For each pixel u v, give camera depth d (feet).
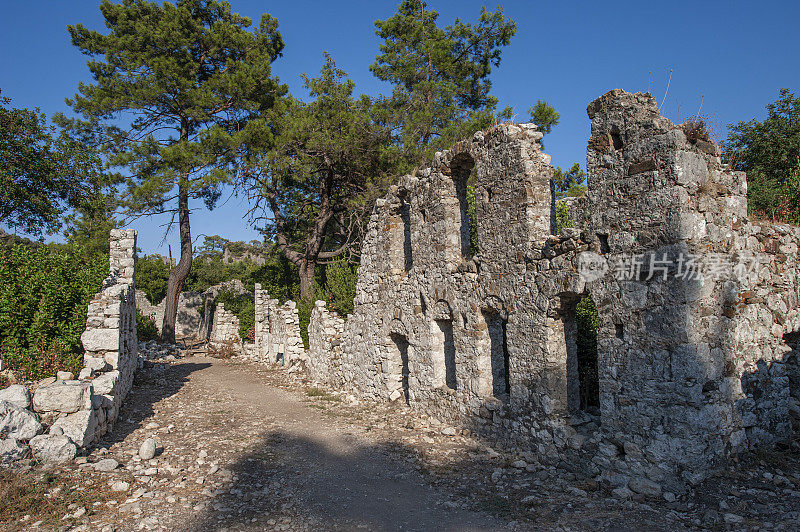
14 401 27.50
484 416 33.42
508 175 31.71
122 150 108.27
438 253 38.52
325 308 63.36
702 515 20.70
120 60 102.42
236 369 79.71
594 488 24.70
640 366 23.97
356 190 97.19
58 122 102.17
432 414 39.50
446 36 99.40
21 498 22.38
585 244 26.68
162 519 21.81
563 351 29.14
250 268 168.55
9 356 40.52
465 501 23.94
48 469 25.80
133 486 25.20
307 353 72.13
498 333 37.91
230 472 28.19
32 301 45.96
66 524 20.72
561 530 20.38
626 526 20.31
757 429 26.27
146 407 46.91
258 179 95.20
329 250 122.93
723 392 23.85
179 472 28.04
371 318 49.67
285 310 78.59
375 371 48.67
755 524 19.70
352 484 26.71
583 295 27.94
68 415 29.66
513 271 31.32
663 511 21.36
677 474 22.57
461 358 35.94
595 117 26.68
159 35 100.22
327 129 89.40
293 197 110.22
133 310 64.49
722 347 23.91
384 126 88.99
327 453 32.22
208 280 177.58
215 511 22.86
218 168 92.68
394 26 101.35
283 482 26.89
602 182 26.13
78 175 93.56
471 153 35.27
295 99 103.96
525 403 30.27
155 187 90.27
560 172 93.30
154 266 173.78
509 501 23.56
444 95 91.86
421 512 22.98
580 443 26.76
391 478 27.48
